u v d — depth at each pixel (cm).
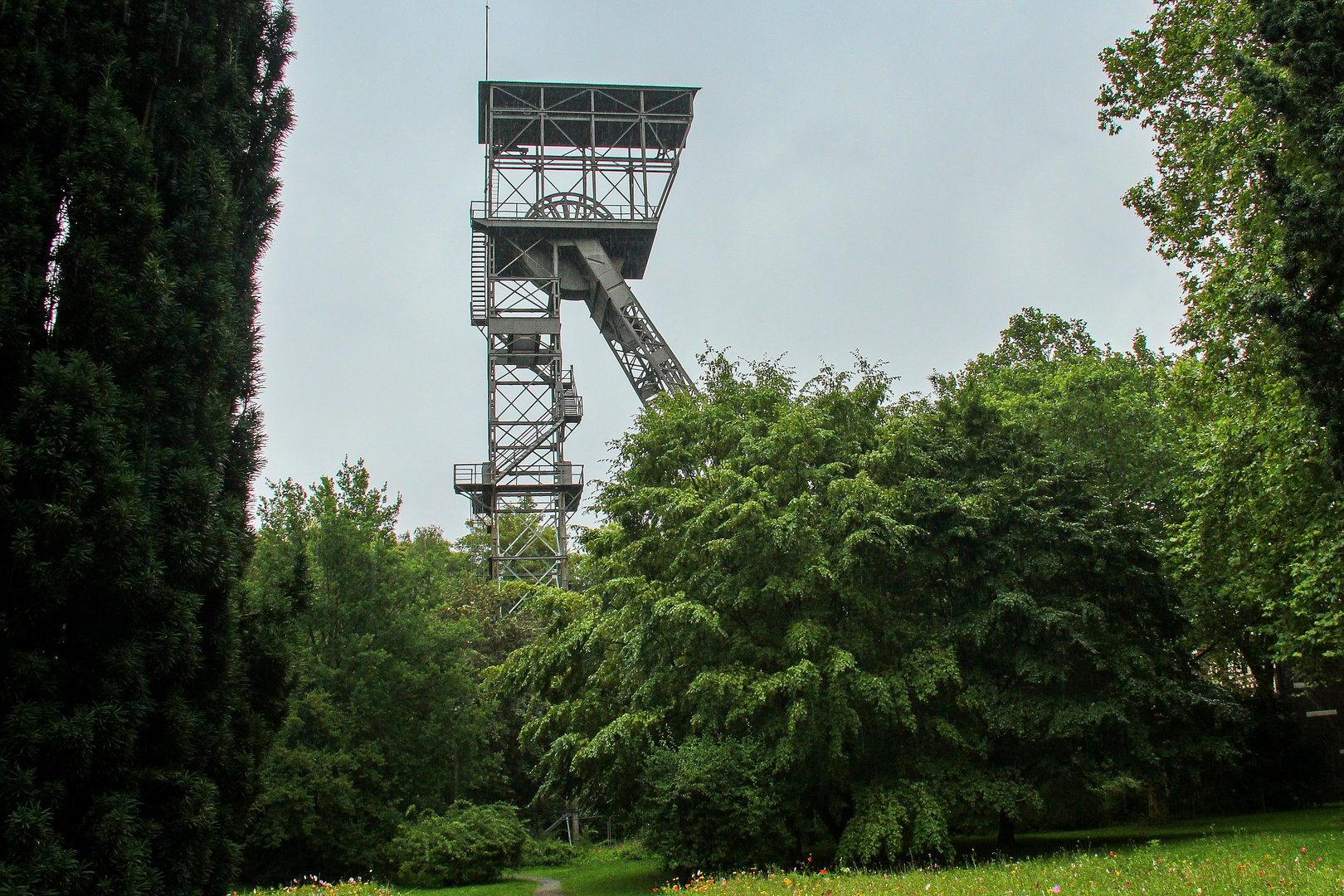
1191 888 1277
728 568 2495
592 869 3591
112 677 1045
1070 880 1404
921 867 2197
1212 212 2562
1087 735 2477
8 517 966
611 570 2744
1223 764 3397
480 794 4297
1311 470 2136
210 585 1195
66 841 1002
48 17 1116
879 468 2614
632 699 2528
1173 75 2655
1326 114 1550
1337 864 1441
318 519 3609
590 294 5050
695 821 2361
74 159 1092
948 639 2552
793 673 2197
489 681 2811
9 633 992
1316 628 2231
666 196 4981
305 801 3012
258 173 1523
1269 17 1622
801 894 1453
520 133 4997
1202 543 2600
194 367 1230
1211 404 2602
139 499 1062
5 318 994
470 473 4784
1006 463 2758
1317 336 1518
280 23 1590
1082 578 2703
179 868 1092
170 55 1274
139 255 1142
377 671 3425
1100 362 4434
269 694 1405
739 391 3036
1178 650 2795
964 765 2495
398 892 2327
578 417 4822
